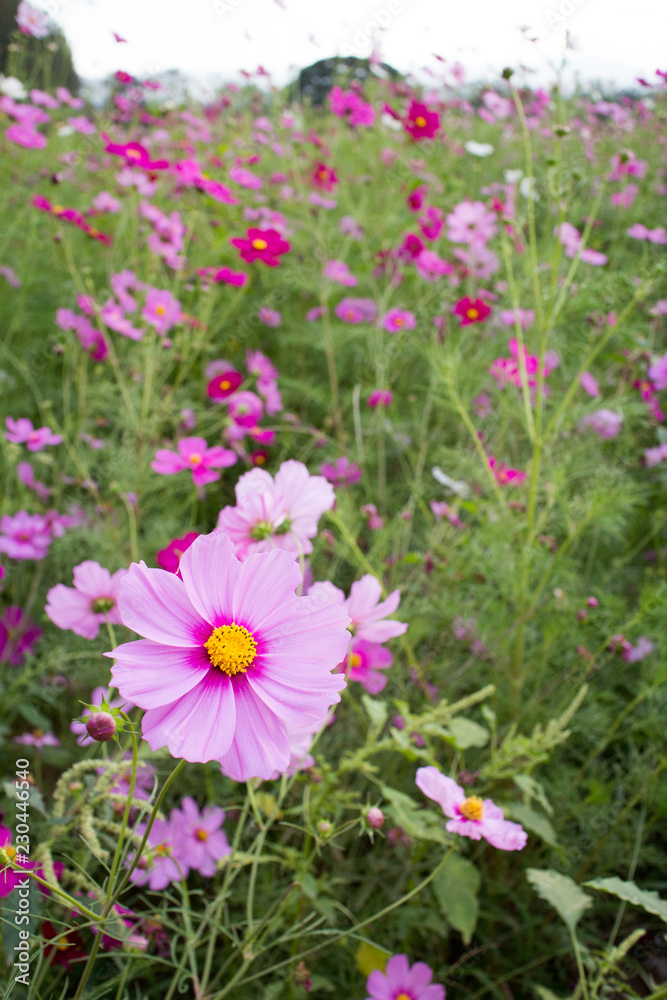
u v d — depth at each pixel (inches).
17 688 30.9
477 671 32.9
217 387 41.6
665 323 49.7
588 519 30.6
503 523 31.1
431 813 25.3
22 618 32.5
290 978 24.3
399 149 65.9
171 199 56.3
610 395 46.5
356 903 27.4
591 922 30.0
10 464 36.1
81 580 24.3
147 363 36.6
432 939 27.9
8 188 55.3
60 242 44.3
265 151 71.6
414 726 24.6
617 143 78.5
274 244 41.2
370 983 24.9
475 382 41.8
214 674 17.8
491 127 84.6
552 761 32.2
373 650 27.7
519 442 42.3
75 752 30.8
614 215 68.1
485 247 50.6
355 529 33.8
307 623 18.1
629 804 29.8
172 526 35.4
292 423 45.6
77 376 42.8
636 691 33.5
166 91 67.8
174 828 25.7
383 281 58.9
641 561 43.2
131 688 17.1
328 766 24.3
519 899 29.2
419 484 36.7
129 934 21.5
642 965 29.2
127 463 35.6
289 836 28.4
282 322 55.0
